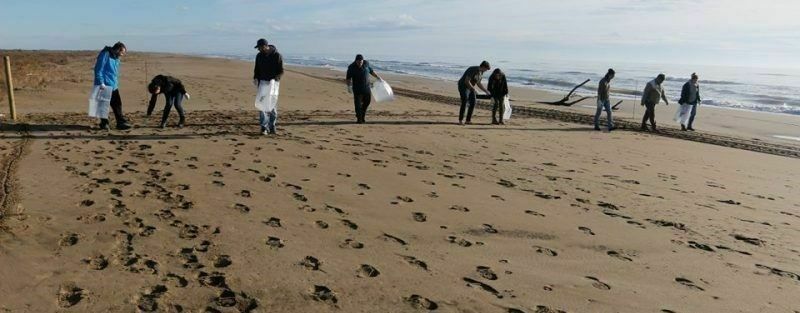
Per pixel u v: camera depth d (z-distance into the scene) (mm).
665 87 36625
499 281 3748
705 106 24234
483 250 4355
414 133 10695
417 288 3545
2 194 4977
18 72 19047
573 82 40000
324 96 19469
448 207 5527
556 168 8023
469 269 3932
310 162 7324
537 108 19344
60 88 16875
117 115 9375
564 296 3561
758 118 19203
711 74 65562
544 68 74250
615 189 6832
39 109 12562
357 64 11398
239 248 4039
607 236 4887
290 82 24828
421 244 4402
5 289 3170
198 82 22688
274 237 4328
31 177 5699
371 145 9031
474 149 9266
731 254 4594
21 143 7691
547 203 5918
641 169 8375
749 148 11812
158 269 3586
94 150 7414
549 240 4695
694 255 4516
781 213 6062
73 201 4922
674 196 6629
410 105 17328
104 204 4895
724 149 11281
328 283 3537
